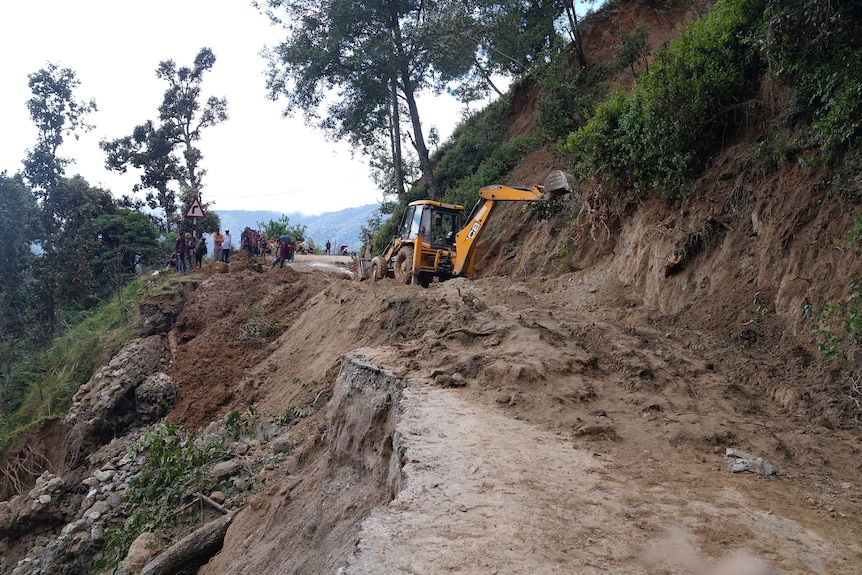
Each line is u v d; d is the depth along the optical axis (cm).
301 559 688
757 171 913
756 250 865
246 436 1277
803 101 853
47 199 3431
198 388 1591
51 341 2345
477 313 990
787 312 761
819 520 405
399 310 1227
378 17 3128
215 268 2284
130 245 3052
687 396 666
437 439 531
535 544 354
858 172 733
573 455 510
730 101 1027
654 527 382
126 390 1588
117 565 980
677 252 983
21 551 1285
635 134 1144
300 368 1504
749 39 936
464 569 325
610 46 2403
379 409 716
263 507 888
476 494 423
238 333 1789
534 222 1928
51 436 1639
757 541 369
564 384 685
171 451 1152
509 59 2655
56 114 3647
